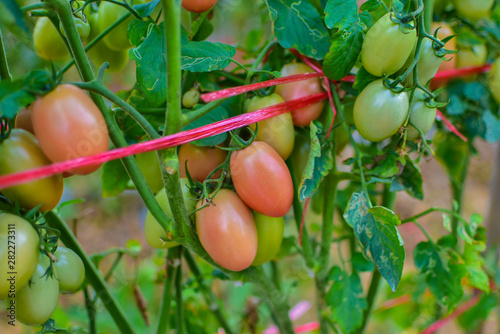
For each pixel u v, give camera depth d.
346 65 0.70
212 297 0.94
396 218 0.68
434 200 2.28
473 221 0.84
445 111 0.87
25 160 0.63
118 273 1.17
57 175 0.66
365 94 0.70
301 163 0.77
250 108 0.72
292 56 0.79
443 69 0.82
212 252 0.69
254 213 0.72
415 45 0.71
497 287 1.01
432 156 0.77
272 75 0.73
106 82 1.14
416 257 0.80
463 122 0.90
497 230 1.06
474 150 0.92
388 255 0.69
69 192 2.02
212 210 0.68
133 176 0.69
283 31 0.73
